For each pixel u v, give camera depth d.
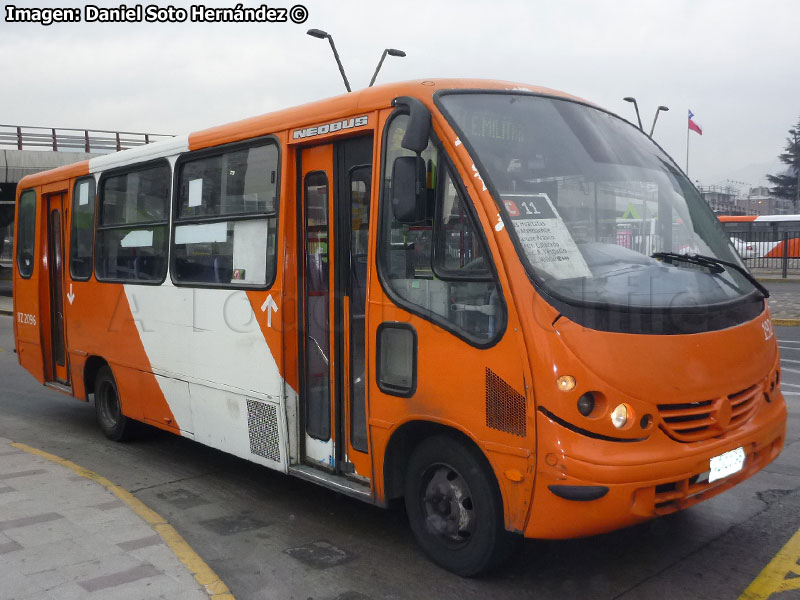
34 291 8.41
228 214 5.52
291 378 4.98
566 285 3.60
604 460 3.35
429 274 3.99
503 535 3.81
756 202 87.38
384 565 4.25
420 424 4.10
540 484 3.46
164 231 6.26
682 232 4.34
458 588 3.92
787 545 4.34
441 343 3.89
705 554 4.24
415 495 4.23
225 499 5.55
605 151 4.36
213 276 5.67
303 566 4.27
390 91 4.29
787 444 6.45
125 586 3.76
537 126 4.25
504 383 3.59
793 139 76.56
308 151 4.92
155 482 6.02
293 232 4.96
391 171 4.24
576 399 3.39
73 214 7.71
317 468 4.93
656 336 3.55
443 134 3.98
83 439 7.57
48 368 8.41
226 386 5.52
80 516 4.79
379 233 4.28
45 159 29.11
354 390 4.61
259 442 5.23
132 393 6.80
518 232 3.70
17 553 4.18
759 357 4.00
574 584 3.92
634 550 4.32
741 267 4.33
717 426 3.68
